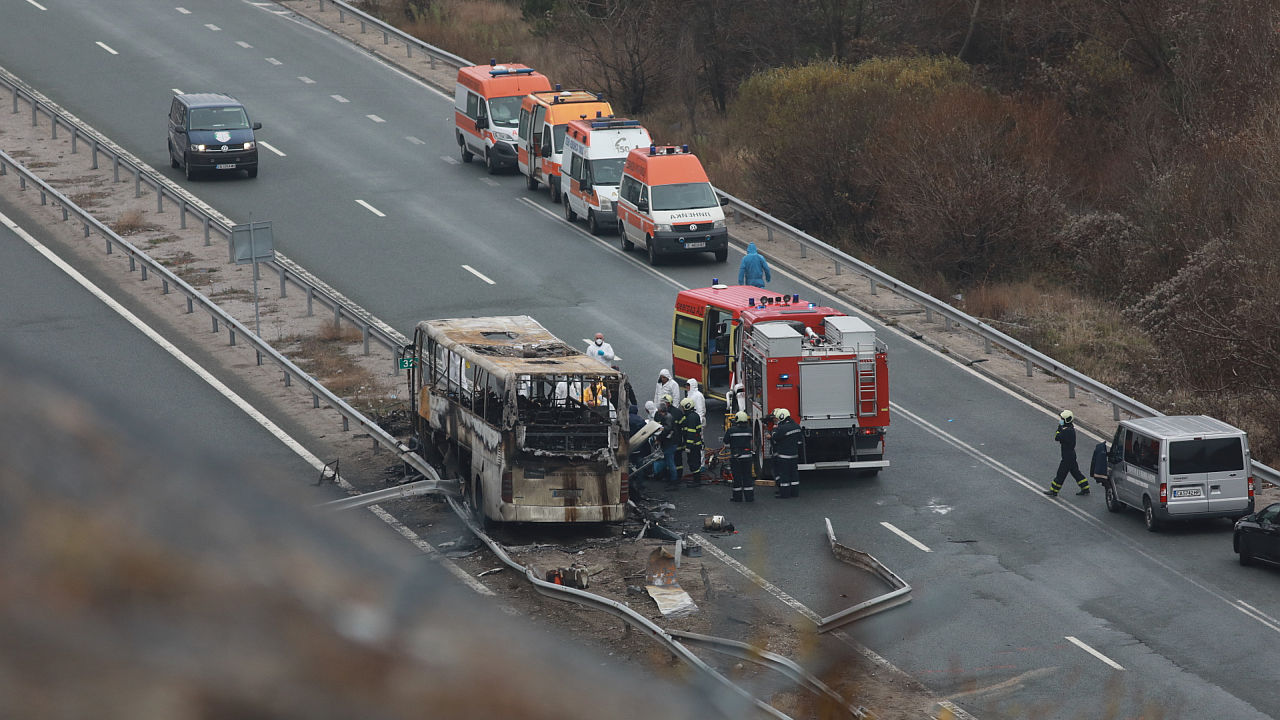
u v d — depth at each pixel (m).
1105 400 104.50
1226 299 119.94
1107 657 66.25
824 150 162.12
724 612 70.31
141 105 191.50
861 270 135.25
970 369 116.56
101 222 147.62
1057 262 147.38
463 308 126.00
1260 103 143.12
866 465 91.69
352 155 177.38
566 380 79.94
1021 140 157.50
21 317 120.00
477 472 83.38
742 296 105.50
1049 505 88.62
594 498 80.44
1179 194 138.00
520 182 170.88
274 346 116.50
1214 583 76.25
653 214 139.38
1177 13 169.00
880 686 62.25
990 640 67.94
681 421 91.81
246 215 152.12
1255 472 90.12
